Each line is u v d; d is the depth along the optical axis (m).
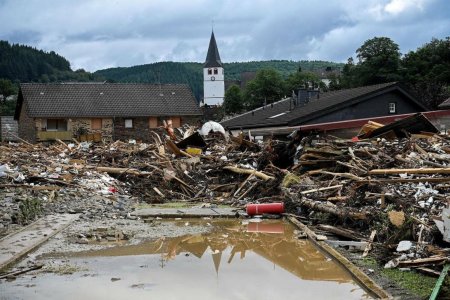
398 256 9.73
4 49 146.62
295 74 74.00
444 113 29.91
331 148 19.19
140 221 15.59
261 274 9.75
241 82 108.31
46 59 155.12
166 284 9.03
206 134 33.66
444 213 9.47
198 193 20.89
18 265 10.13
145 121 50.22
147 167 23.64
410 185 13.45
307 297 8.30
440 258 8.88
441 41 57.34
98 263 10.42
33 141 47.41
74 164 23.12
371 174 15.00
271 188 19.09
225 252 11.66
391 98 33.88
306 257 11.06
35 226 13.85
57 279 9.23
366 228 12.42
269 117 38.81
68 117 47.59
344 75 68.25
